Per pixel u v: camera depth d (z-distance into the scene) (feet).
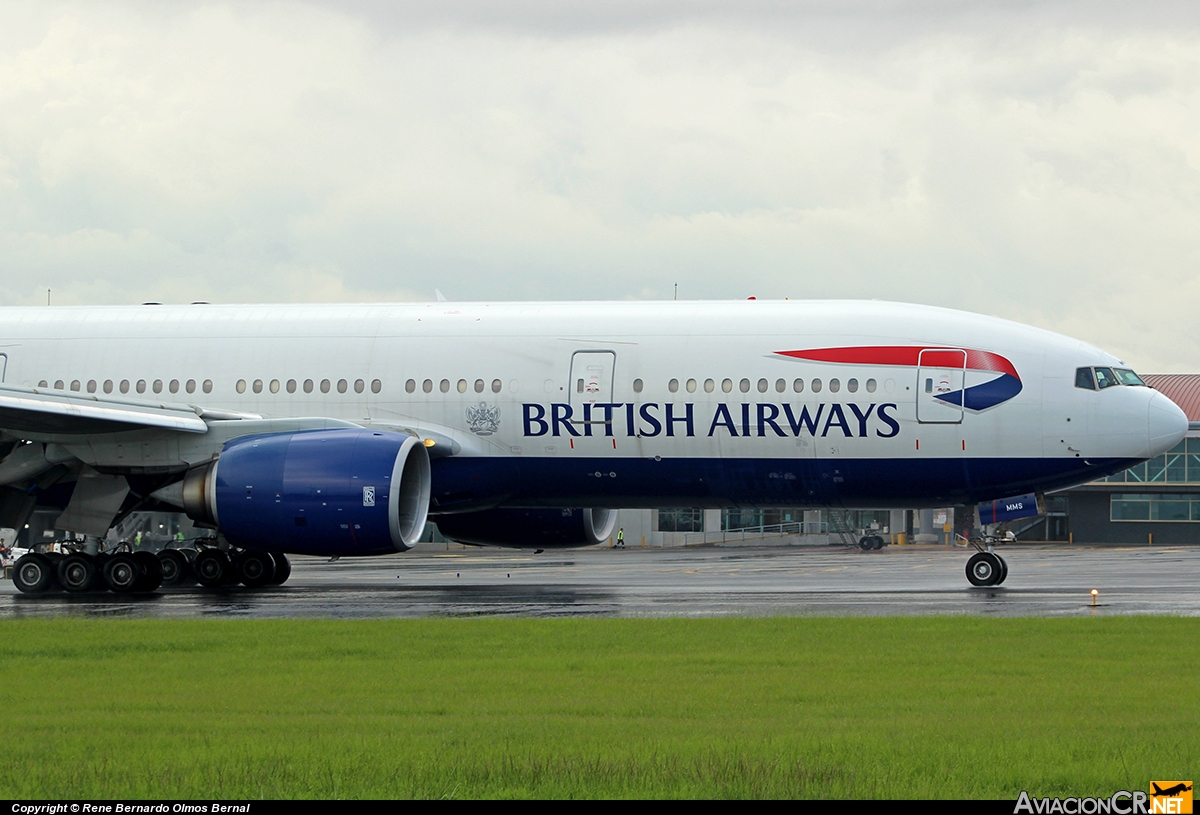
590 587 203.82
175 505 184.03
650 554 422.00
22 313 211.20
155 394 198.80
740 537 529.45
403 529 183.11
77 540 196.95
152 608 159.53
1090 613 142.51
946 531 525.34
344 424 184.03
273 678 96.32
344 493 172.55
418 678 95.76
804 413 180.55
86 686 93.45
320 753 68.59
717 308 189.47
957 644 113.09
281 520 174.40
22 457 188.24
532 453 188.65
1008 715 79.82
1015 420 176.86
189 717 80.33
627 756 67.26
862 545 467.52
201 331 201.87
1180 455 555.28
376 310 200.54
